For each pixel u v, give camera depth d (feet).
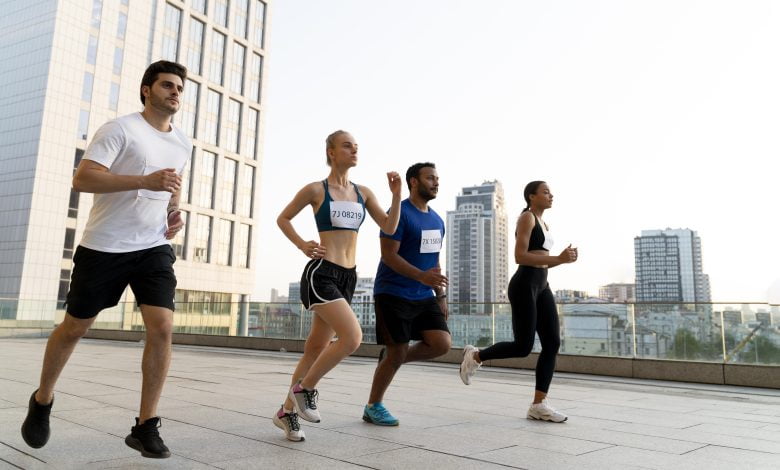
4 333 71.87
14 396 15.48
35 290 121.39
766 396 21.30
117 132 8.48
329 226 11.23
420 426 12.41
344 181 11.81
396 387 20.71
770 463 9.54
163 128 9.32
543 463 9.16
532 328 13.96
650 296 529.45
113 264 8.59
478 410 15.15
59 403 14.52
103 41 135.64
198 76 153.38
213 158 156.56
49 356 8.65
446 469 8.57
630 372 28.96
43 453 9.07
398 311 12.36
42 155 124.36
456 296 545.85
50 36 127.24
